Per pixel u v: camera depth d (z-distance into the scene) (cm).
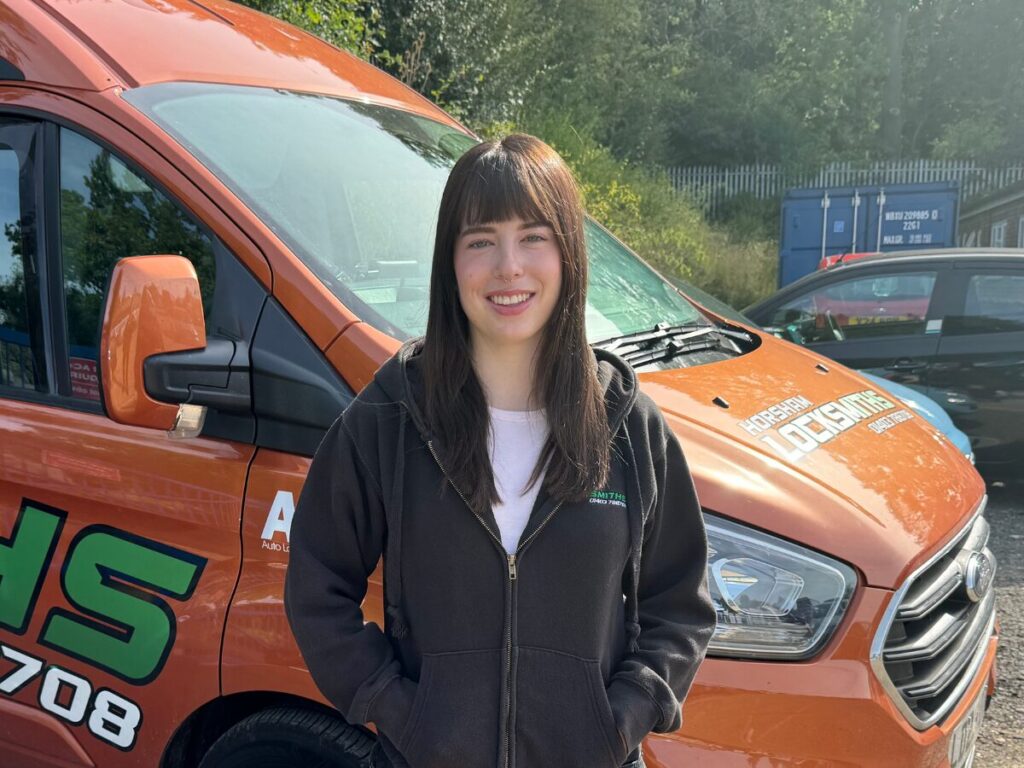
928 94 3222
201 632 217
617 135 2470
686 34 3181
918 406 461
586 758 150
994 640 261
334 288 220
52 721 242
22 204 254
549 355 154
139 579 227
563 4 2217
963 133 2794
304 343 212
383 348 206
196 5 307
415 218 268
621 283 310
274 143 256
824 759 187
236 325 219
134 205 236
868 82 2970
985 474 632
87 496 235
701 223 1981
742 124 2780
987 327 620
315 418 208
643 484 156
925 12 3158
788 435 230
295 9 836
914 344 638
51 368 250
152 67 254
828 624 194
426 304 237
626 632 163
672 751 185
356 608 160
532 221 150
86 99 241
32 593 243
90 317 244
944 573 221
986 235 2038
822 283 676
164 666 222
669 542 167
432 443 150
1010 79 3102
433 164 296
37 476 243
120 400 189
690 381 248
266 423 215
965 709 219
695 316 314
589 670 151
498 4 1435
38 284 252
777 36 3103
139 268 189
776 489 205
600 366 163
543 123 1636
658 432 162
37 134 250
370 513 159
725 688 188
